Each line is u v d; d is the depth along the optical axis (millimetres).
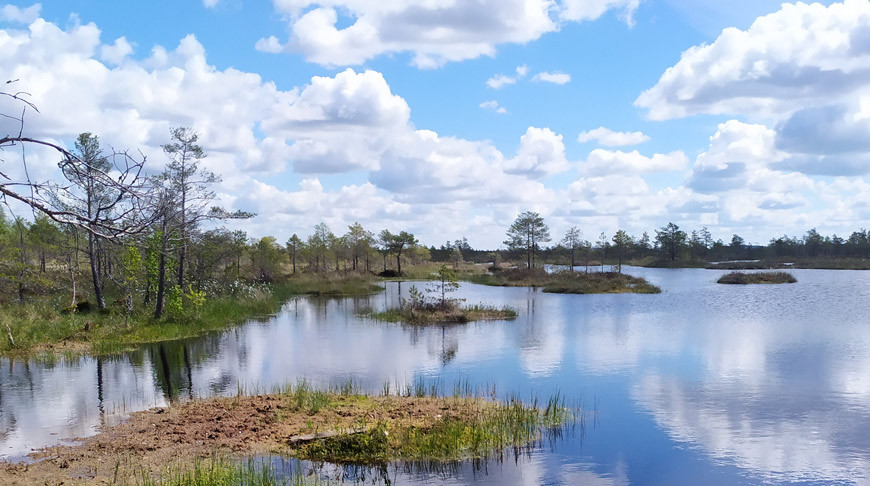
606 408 13164
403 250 81875
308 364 18203
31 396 14102
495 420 11664
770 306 36281
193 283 33688
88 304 27750
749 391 14859
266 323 28672
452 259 101688
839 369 17484
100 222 5180
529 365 18062
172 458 9625
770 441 11062
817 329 26219
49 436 10891
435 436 10547
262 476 8844
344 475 9133
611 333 24906
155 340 23047
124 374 16781
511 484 8883
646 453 10305
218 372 17031
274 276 53719
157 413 12352
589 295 45469
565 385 15398
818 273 82188
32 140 4902
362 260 79812
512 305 37406
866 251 116562
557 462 9891
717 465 9883
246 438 10594
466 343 22328
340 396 13656
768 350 20875
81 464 9359
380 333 25141
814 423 12172
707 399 14047
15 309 26547
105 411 12688
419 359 19031
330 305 38094
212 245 34438
